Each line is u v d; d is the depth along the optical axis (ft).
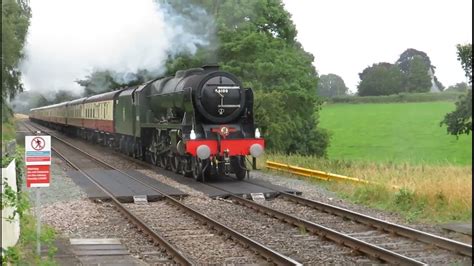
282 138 108.58
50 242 29.09
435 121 195.52
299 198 44.04
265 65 105.91
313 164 66.54
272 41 111.34
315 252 29.14
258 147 55.77
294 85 109.81
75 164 74.18
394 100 259.60
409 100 254.68
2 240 25.77
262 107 101.60
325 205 40.32
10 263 24.09
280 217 37.65
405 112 220.43
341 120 212.84
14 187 30.99
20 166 41.14
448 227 33.60
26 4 115.34
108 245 30.55
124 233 34.06
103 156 87.92
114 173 63.26
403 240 31.45
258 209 40.96
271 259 27.14
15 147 45.09
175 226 35.58
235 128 57.11
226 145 55.21
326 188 51.11
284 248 30.07
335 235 31.17
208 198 46.39
